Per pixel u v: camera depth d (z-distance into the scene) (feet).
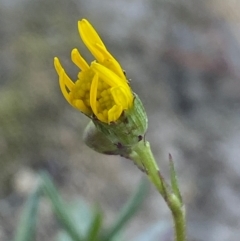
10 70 0.51
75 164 0.47
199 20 0.67
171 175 0.23
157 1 0.66
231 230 0.47
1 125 0.47
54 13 0.58
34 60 0.52
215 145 0.52
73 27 0.57
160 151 0.50
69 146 0.48
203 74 0.59
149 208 0.47
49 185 0.33
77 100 0.21
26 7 0.58
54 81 0.51
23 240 0.32
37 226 0.43
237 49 0.64
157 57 0.58
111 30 0.59
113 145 0.22
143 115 0.22
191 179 0.50
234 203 0.49
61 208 0.33
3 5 0.58
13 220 0.43
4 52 0.52
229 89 0.58
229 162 0.52
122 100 0.21
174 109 0.54
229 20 0.68
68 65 0.53
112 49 0.57
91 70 0.21
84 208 0.37
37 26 0.56
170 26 0.63
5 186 0.44
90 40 0.21
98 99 0.21
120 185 0.47
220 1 0.71
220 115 0.55
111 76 0.21
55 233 0.43
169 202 0.23
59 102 0.50
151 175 0.23
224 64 0.61
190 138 0.52
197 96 0.56
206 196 0.49
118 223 0.33
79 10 0.60
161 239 0.44
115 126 0.22
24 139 0.47
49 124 0.48
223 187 0.50
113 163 0.48
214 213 0.48
